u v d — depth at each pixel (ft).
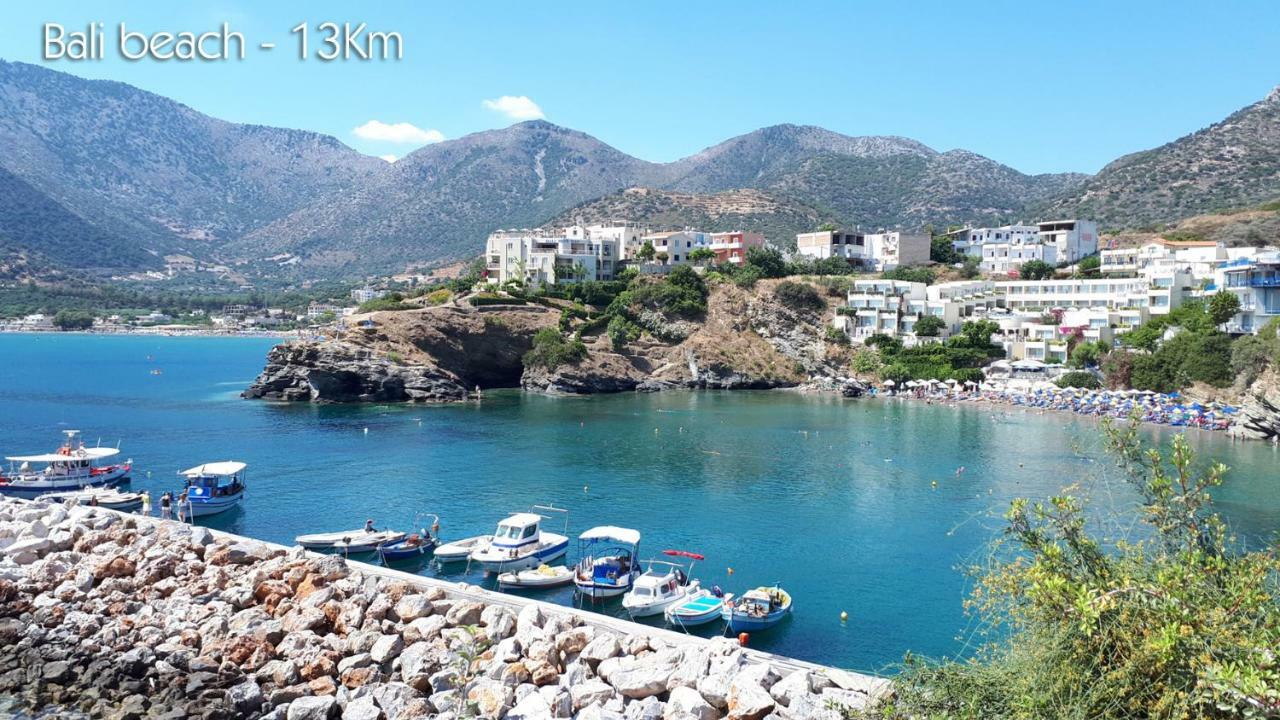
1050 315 583.99
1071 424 415.23
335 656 109.19
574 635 107.24
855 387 541.75
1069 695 62.18
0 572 135.95
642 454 332.60
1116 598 62.59
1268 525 221.87
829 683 92.58
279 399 498.28
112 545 148.66
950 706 70.08
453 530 222.89
